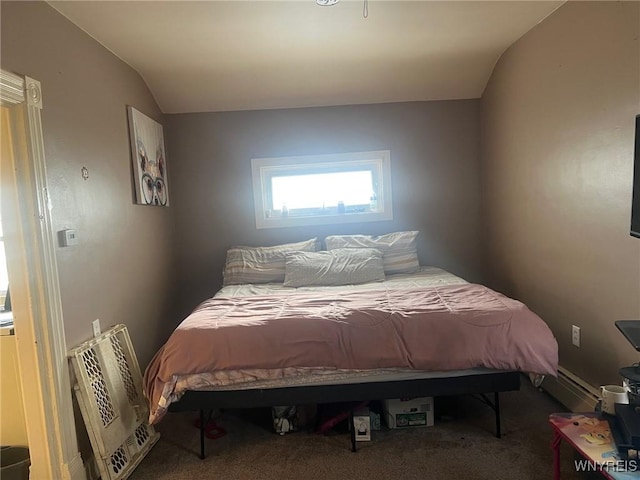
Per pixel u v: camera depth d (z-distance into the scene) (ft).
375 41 8.63
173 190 11.37
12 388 6.08
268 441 7.10
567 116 7.50
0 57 5.13
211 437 7.28
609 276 6.63
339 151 11.45
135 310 8.59
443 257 11.78
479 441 6.79
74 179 6.54
